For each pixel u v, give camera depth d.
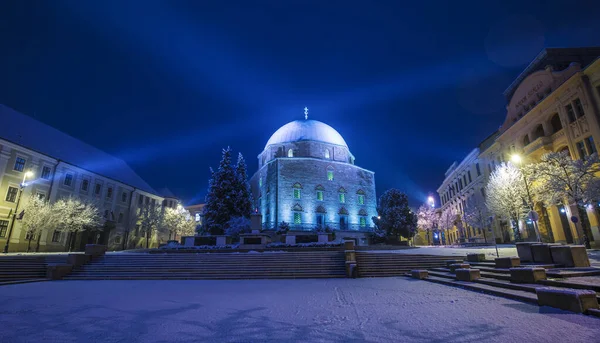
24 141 36.72
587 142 23.23
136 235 51.56
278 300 9.82
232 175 41.47
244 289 12.70
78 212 36.38
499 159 35.00
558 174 21.06
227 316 7.62
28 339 5.97
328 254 19.81
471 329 5.89
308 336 5.83
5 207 32.16
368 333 5.91
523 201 25.33
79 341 5.82
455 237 54.44
